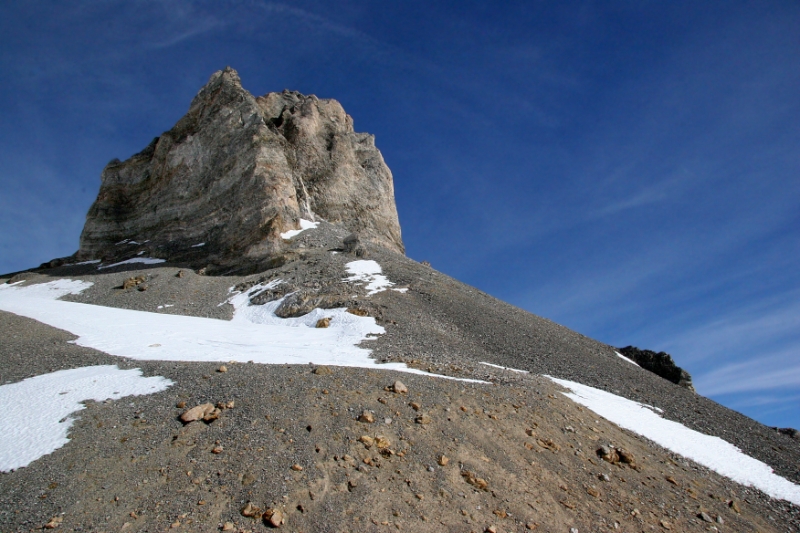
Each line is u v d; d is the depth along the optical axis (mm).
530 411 20797
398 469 15023
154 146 88875
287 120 95938
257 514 12375
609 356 44312
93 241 79312
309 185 89750
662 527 15812
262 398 18094
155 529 11688
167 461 14211
